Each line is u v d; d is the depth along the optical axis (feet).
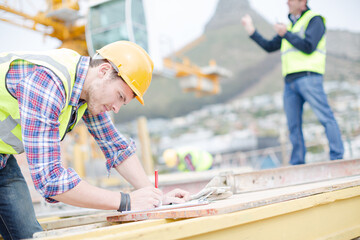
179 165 18.51
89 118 6.48
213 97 245.24
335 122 11.57
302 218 5.37
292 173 8.31
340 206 6.15
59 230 4.90
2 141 5.22
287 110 12.47
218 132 232.53
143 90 5.70
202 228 4.03
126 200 5.18
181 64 53.88
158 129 238.48
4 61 4.98
